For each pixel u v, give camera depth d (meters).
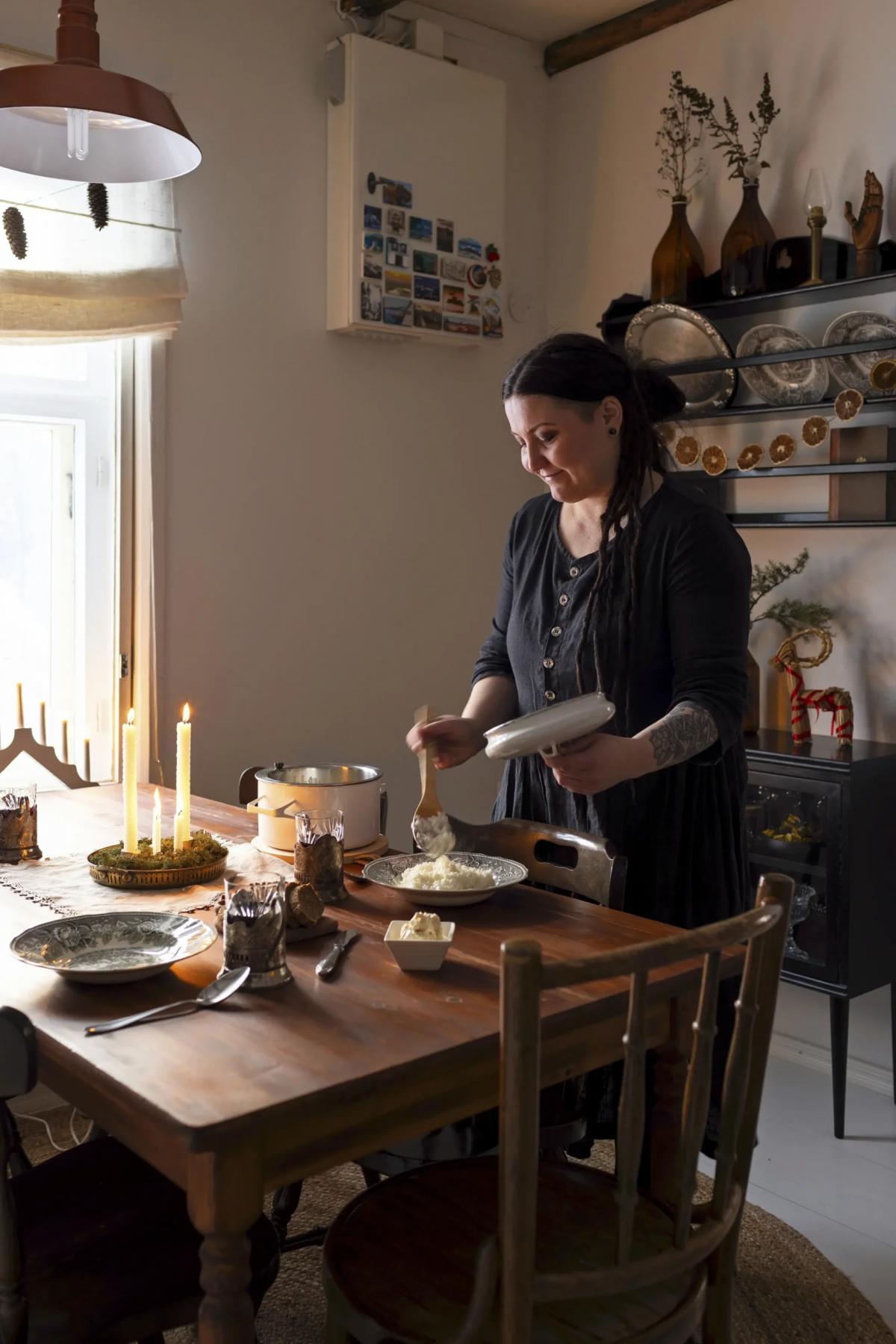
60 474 2.86
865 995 2.98
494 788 3.71
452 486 3.53
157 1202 1.42
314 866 1.69
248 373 3.02
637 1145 1.10
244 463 3.04
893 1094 2.87
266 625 3.11
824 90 2.97
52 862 1.91
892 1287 2.11
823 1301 2.04
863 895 2.67
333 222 3.13
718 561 1.78
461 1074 1.22
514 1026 1.01
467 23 3.47
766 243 2.98
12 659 2.86
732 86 3.18
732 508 3.23
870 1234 2.28
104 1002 1.31
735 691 1.74
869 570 2.93
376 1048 1.18
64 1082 1.27
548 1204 1.39
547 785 1.95
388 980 1.39
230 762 3.06
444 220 3.26
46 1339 1.19
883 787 2.71
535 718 1.53
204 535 2.97
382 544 3.36
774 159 3.09
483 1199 1.40
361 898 1.73
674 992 1.39
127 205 2.66
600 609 1.84
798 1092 2.91
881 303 2.87
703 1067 1.15
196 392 2.93
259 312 3.03
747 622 1.81
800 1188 2.45
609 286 3.56
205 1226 1.05
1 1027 1.14
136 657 2.90
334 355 3.21
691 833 1.83
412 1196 1.41
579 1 3.35
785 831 2.74
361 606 3.32
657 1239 1.31
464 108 3.28
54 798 2.44
